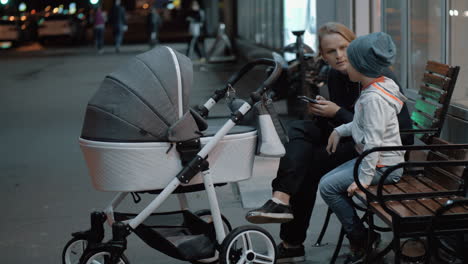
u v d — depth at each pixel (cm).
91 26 4172
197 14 2198
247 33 2081
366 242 414
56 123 1091
